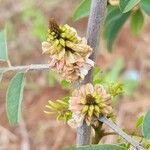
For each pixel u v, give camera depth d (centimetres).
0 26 85
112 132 28
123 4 26
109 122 26
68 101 28
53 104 28
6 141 72
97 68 31
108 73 77
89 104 25
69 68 25
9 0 87
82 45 25
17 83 27
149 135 24
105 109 25
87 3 32
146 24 83
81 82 27
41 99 75
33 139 72
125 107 74
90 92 26
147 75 79
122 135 25
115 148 23
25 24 84
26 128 73
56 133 73
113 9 35
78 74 25
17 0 87
